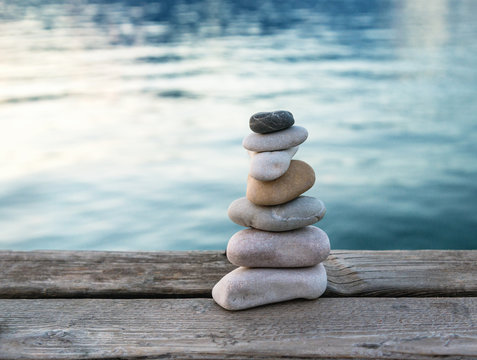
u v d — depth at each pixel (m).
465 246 6.05
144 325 1.59
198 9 41.69
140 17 37.38
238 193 7.55
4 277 1.88
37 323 1.61
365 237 6.34
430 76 16.86
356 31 28.70
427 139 10.17
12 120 12.41
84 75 19.12
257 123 1.67
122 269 1.94
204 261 2.00
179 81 17.83
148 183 7.99
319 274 1.74
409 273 1.90
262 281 1.68
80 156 9.41
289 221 1.72
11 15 38.47
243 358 1.45
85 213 6.93
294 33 28.91
